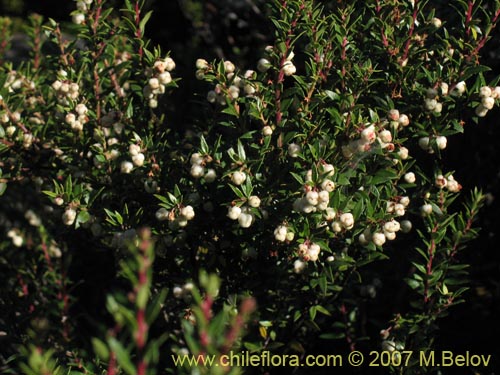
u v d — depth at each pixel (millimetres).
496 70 812
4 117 724
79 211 679
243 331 692
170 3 1490
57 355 748
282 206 646
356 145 633
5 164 735
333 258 670
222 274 718
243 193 651
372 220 641
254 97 675
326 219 636
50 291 850
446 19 832
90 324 875
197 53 1223
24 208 1002
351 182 667
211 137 740
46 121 759
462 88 689
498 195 848
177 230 688
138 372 401
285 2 683
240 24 1218
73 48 748
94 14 732
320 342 780
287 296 711
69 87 718
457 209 838
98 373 659
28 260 876
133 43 711
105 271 897
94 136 715
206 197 678
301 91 682
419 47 730
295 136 659
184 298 708
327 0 800
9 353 792
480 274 853
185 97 1077
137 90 733
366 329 797
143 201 715
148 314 407
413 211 705
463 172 838
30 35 903
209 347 400
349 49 723
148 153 697
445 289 700
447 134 685
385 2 734
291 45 672
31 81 821
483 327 800
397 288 812
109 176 717
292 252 659
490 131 841
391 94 716
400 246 793
